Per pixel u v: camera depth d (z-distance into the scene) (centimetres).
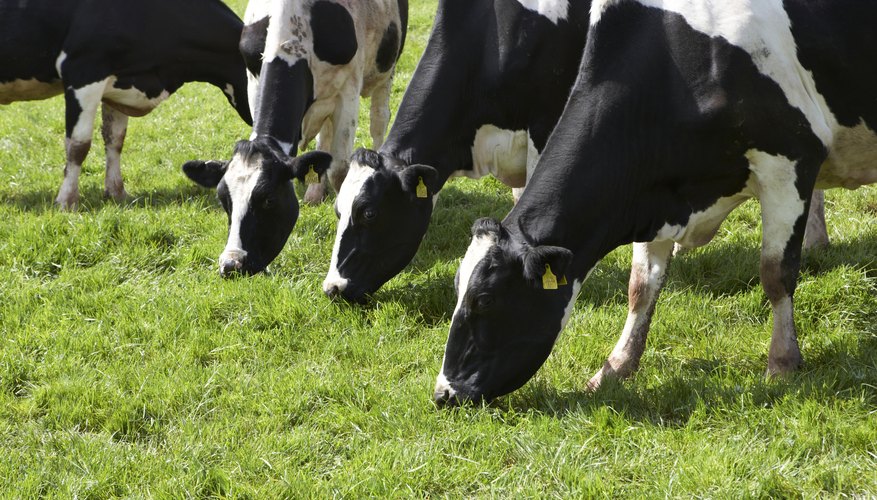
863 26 690
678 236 697
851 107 708
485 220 642
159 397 705
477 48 847
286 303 844
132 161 1398
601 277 902
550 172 654
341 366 759
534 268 594
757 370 716
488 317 630
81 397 701
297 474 594
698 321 793
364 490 575
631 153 659
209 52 1255
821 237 909
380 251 845
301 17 1035
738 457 569
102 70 1202
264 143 964
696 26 663
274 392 704
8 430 673
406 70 1758
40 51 1216
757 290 832
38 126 1620
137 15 1207
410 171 804
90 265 972
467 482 584
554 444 607
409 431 641
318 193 1153
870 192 1048
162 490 584
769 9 673
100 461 621
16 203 1199
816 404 617
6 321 834
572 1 827
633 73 661
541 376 718
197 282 914
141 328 813
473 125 864
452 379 648
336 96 1104
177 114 1648
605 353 759
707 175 680
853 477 547
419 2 2353
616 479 566
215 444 638
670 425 624
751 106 657
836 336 735
